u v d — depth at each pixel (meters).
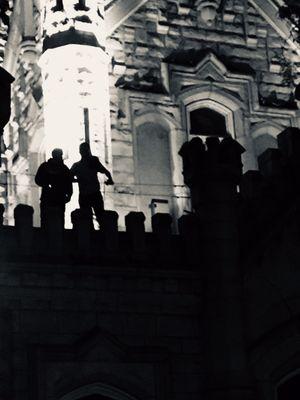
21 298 23.17
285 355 24.30
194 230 25.16
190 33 36.28
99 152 32.38
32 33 36.19
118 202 33.22
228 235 24.83
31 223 23.70
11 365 22.67
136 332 23.95
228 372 23.75
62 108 32.53
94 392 23.30
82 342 23.23
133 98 34.69
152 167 34.31
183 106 35.31
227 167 25.17
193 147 25.56
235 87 36.19
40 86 35.28
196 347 24.33
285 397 24.38
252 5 37.31
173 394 23.81
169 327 24.25
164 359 23.88
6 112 23.80
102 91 33.09
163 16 36.06
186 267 24.78
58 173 25.05
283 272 24.72
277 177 25.42
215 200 25.05
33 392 22.55
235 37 36.84
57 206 24.36
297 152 25.47
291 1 37.56
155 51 35.59
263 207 25.31
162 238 24.92
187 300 24.56
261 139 36.19
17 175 37.06
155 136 34.81
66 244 23.92
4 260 23.20
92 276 23.91
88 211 24.39
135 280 24.27
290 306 24.50
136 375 23.61
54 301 23.42
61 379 22.94
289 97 36.84
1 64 39.47
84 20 33.47
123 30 35.34
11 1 38.88
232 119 35.91
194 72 35.75
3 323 22.84
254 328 24.41
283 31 37.41
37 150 36.16
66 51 32.84
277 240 24.88
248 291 24.67
